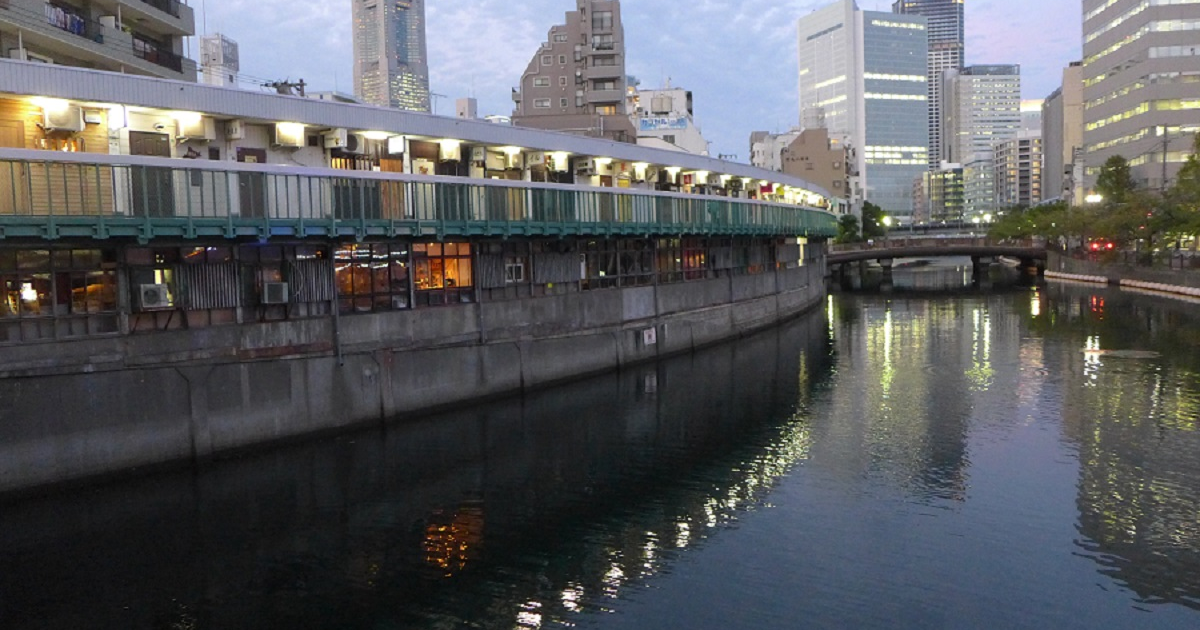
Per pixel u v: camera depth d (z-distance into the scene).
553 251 40.66
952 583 18.52
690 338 51.25
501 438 30.83
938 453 28.12
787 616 17.20
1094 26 134.50
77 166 22.27
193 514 22.86
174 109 27.58
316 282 29.75
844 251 114.00
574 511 23.53
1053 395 36.09
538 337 39.03
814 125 164.75
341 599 18.23
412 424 31.95
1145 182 116.31
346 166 34.31
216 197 25.06
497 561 20.16
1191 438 28.73
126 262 25.16
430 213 31.70
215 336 26.95
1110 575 18.73
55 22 33.09
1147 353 45.53
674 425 33.00
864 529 21.70
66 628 16.95
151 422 24.88
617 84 97.00
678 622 17.03
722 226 52.28
